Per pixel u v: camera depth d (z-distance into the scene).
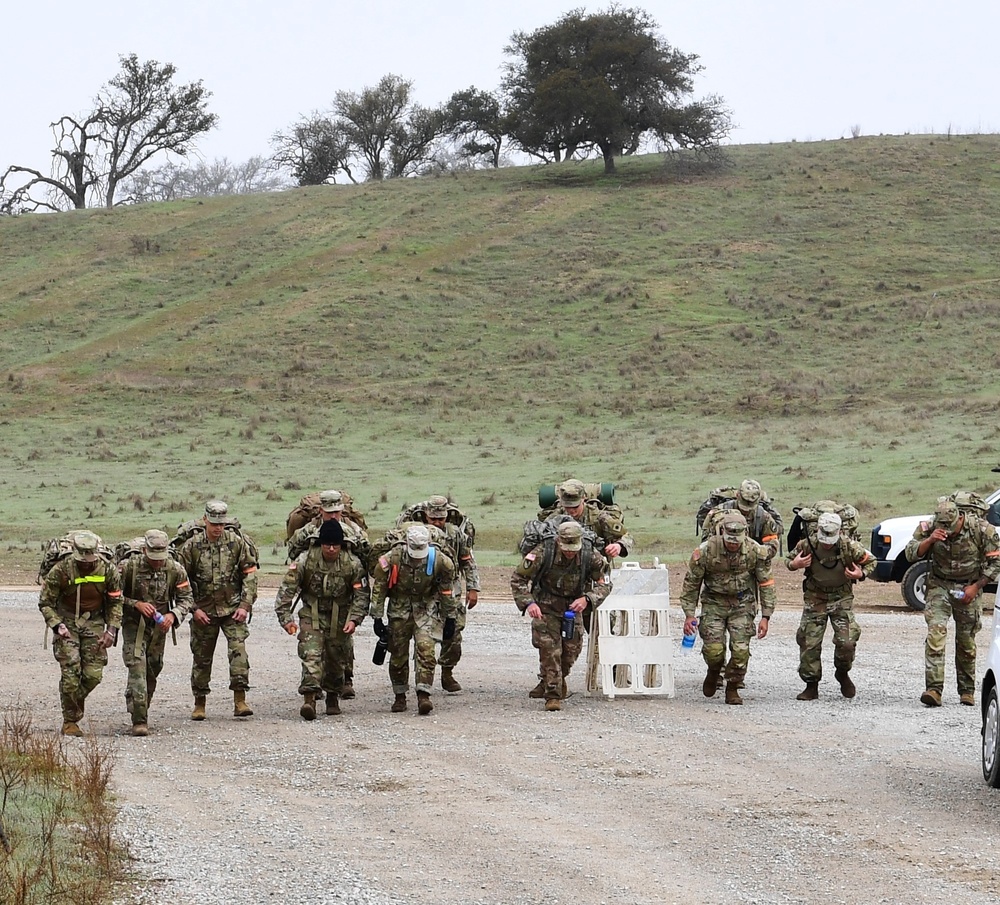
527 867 23.59
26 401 190.25
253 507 116.75
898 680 45.56
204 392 191.75
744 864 23.78
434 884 22.56
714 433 150.50
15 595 75.75
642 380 185.88
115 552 37.81
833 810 27.59
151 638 38.06
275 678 48.34
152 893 21.75
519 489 121.62
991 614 58.97
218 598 39.56
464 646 55.41
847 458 123.62
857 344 197.38
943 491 104.38
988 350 186.25
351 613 39.28
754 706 40.44
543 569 39.81
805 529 41.50
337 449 154.38
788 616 63.66
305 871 23.22
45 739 33.50
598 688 43.38
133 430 172.38
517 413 173.38
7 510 119.31
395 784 30.23
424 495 120.31
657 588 42.62
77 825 25.03
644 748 33.97
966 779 30.33
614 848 24.84
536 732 36.28
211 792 29.41
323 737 36.00
